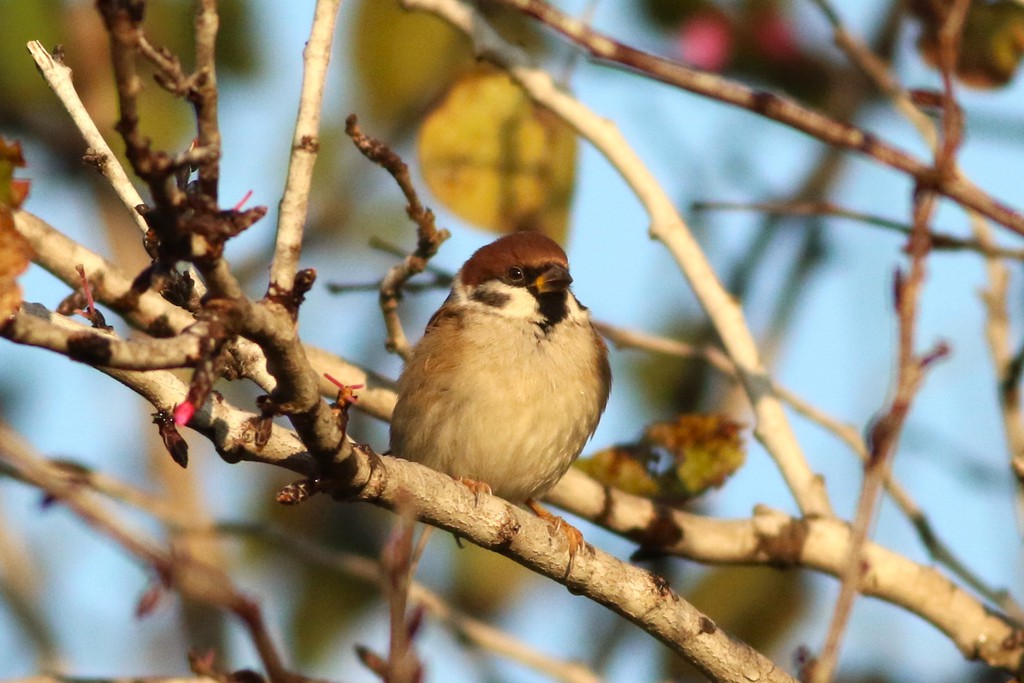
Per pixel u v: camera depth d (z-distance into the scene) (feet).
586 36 20.68
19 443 26.76
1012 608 32.42
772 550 32.42
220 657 35.29
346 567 33.27
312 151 19.07
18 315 15.94
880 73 33.32
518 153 34.78
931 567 32.27
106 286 28.81
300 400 19.48
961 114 26.00
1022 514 30.25
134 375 21.93
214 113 16.12
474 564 38.29
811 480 32.63
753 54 39.60
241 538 37.99
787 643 36.65
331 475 21.43
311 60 19.40
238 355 22.76
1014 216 20.48
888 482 33.32
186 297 21.01
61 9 36.35
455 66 40.65
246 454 22.30
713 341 41.34
